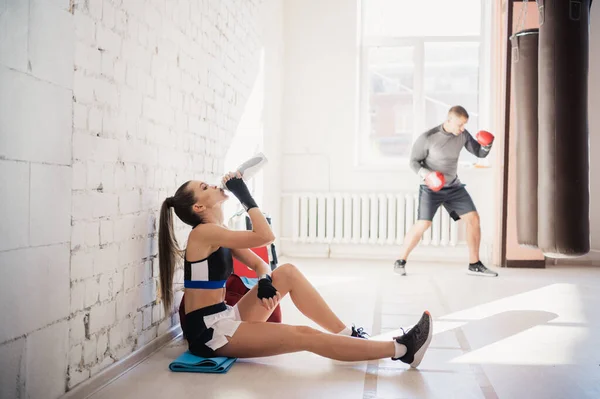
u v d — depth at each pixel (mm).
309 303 2590
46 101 1788
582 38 3137
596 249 5859
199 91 3287
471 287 4461
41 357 1786
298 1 6355
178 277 3025
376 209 6074
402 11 6402
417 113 6348
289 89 6375
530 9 5543
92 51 2064
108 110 2191
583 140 3154
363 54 6441
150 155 2600
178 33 2922
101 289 2172
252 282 2916
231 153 4016
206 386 2178
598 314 3475
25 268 1696
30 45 1701
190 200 2490
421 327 2361
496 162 5773
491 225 6023
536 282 4711
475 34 6270
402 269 5105
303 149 6363
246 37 4457
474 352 2676
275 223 6047
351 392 2127
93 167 2090
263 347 2318
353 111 6297
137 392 2104
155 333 2719
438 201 5074
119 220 2307
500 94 5688
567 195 3150
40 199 1765
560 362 2514
